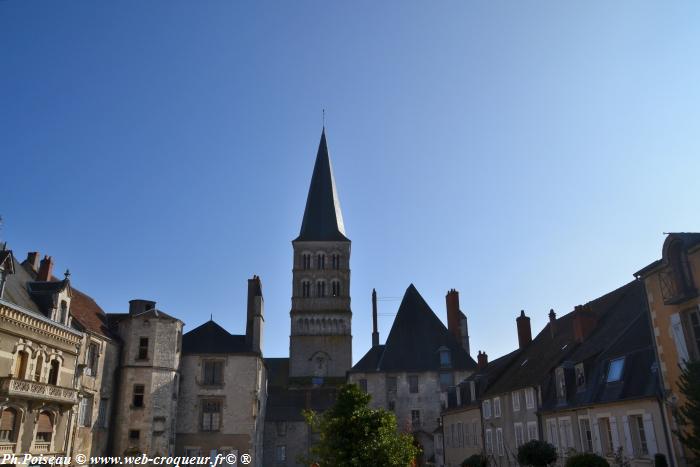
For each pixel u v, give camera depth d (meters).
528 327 49.75
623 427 25.55
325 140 100.25
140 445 46.22
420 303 75.50
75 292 47.91
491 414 43.28
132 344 48.72
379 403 67.12
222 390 52.69
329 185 96.12
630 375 25.97
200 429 51.56
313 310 86.38
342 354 84.25
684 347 21.28
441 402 63.72
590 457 24.11
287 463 65.31
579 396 30.00
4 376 30.98
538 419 34.34
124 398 47.19
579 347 34.97
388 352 71.12
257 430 55.22
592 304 41.56
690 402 18.75
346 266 89.38
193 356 53.41
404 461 25.02
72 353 38.19
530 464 29.83
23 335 32.97
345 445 24.95
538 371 37.16
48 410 34.81
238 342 56.38
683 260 21.45
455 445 53.22
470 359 70.06
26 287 37.91
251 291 61.31
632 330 28.64
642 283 24.41
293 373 83.19
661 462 21.80
